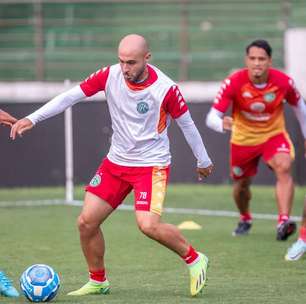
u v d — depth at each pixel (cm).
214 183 5372
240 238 3262
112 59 7438
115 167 2033
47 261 2702
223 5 7625
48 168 5372
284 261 2672
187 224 3638
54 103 2016
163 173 2031
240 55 7406
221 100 3162
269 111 3192
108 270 2512
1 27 7494
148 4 7775
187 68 7312
